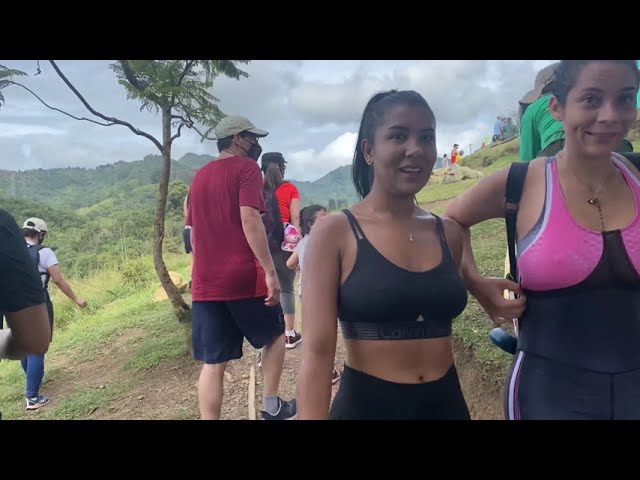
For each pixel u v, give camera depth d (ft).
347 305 4.76
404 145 4.64
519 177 5.36
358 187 5.34
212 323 9.36
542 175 5.24
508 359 9.84
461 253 5.54
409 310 4.69
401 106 4.66
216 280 9.30
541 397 5.13
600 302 4.86
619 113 4.57
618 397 4.87
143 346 18.52
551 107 5.20
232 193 9.20
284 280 14.75
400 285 4.62
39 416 14.11
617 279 4.78
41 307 5.70
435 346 4.92
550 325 5.11
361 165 5.27
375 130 4.83
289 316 15.12
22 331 5.63
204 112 16.21
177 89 14.79
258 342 9.74
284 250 14.47
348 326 4.92
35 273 5.67
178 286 27.43
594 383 4.91
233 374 14.42
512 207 5.40
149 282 34.32
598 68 4.53
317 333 4.71
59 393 15.83
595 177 4.92
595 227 4.85
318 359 4.73
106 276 37.73
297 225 14.60
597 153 4.70
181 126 16.76
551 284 4.97
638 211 4.85
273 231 14.21
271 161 14.30
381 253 4.73
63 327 27.07
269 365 10.48
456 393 5.13
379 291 4.61
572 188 4.99
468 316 12.25
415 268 4.80
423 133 4.69
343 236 4.82
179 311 18.37
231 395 13.05
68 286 15.94
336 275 4.79
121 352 18.69
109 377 16.29
